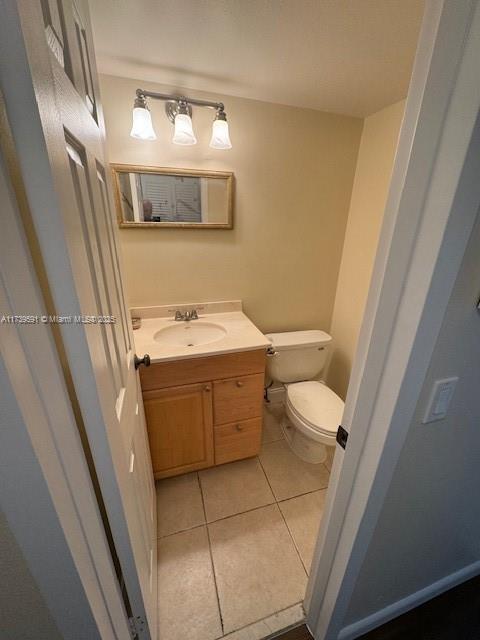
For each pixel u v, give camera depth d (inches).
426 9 14.8
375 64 43.3
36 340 14.3
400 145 17.6
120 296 33.4
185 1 32.0
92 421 18.7
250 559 46.4
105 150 30.3
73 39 20.0
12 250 12.6
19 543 16.3
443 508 31.8
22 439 13.8
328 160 65.4
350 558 27.8
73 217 15.9
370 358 21.4
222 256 65.3
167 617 39.2
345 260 75.5
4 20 10.6
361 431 23.8
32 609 19.6
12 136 12.1
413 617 39.0
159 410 51.9
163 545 48.3
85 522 18.9
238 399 56.9
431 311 18.0
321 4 32.1
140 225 56.2
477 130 14.1
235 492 58.3
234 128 56.3
